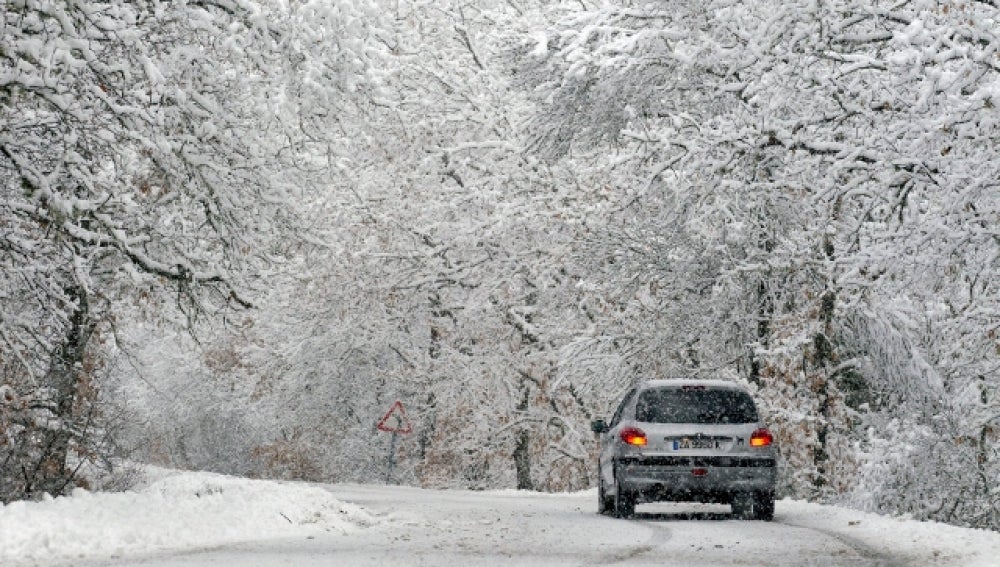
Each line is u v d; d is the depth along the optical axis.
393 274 78.06
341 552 23.25
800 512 37.12
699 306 57.75
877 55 38.72
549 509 40.12
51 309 36.03
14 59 30.25
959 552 23.47
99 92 32.12
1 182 34.75
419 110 76.88
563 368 64.31
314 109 36.16
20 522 23.66
